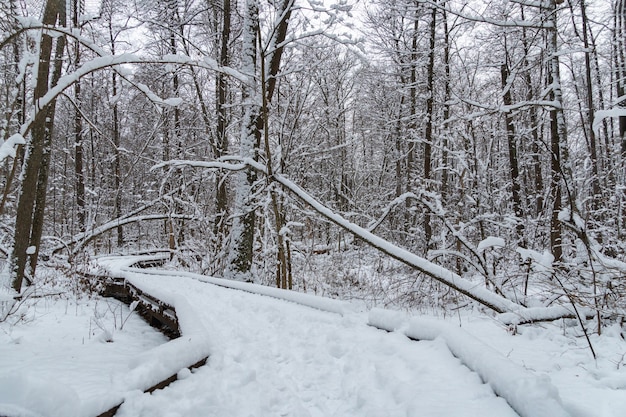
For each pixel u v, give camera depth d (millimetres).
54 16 6211
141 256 14828
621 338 4012
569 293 4336
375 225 9203
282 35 10305
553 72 8133
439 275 6270
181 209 13844
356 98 18984
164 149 17031
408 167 17344
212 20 15070
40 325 6215
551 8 7863
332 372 3584
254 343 4508
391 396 2867
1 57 4477
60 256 11945
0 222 10242
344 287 10148
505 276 6305
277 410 2939
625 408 2277
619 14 10070
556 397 2234
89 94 13891
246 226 10234
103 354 4648
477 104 8586
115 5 12109
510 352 3576
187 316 5090
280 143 10117
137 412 2729
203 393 3154
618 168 11898
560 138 7988
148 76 13859
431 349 3607
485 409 2396
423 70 15453
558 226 7820
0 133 3301
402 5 14562
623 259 7137
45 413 2320
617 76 12422
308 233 11273
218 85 12867
